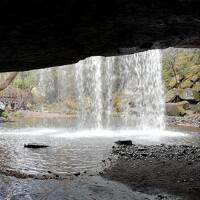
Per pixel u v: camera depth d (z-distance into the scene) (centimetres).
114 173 1385
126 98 5047
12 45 851
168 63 5272
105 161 1634
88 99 5409
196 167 1473
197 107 4281
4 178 1305
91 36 873
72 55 1009
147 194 1114
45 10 708
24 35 800
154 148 1995
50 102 6162
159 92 4519
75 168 1497
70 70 6009
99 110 5288
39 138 2483
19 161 1648
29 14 714
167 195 1102
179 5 734
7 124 3675
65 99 5947
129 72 4934
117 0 703
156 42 983
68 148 2028
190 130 3177
